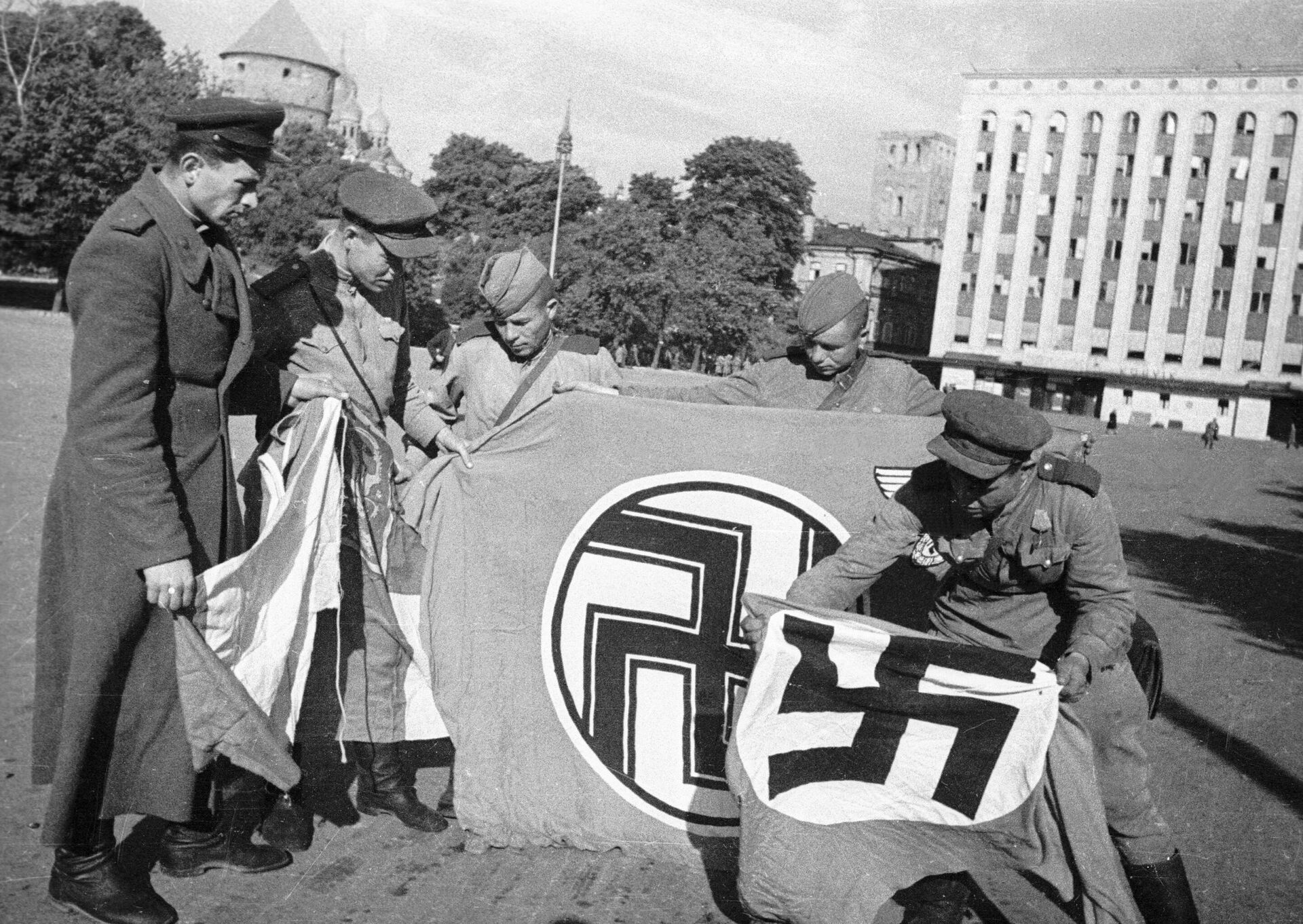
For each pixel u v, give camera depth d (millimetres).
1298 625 8258
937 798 2879
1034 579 2971
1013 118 27672
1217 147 28281
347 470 3471
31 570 6074
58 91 19953
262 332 3494
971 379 28234
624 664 3586
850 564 3094
